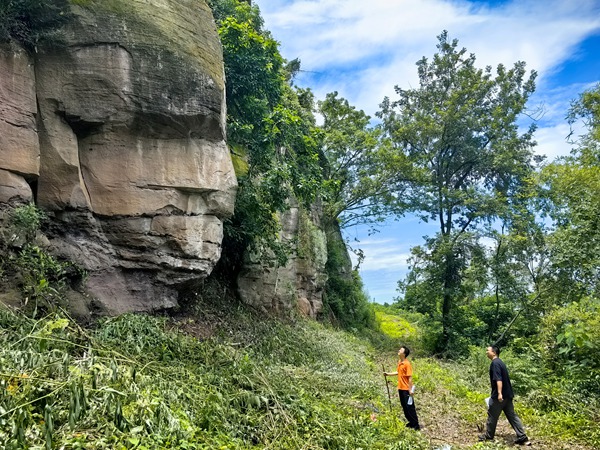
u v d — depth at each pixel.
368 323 25.73
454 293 21.97
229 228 10.36
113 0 6.94
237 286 11.38
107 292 7.11
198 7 8.02
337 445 5.10
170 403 4.46
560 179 13.66
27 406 3.34
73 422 3.30
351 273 26.45
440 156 24.97
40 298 5.84
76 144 6.88
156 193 7.37
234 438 4.48
